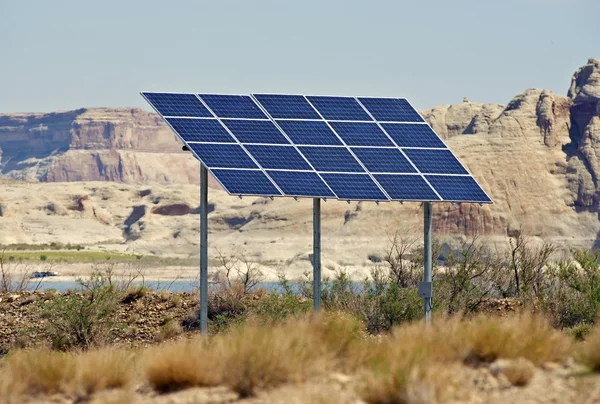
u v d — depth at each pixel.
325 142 60.22
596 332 39.78
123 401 32.81
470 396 30.02
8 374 38.12
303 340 37.44
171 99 60.81
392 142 61.75
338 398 30.55
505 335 37.06
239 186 54.69
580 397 29.30
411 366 31.94
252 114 61.16
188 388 34.91
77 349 62.97
